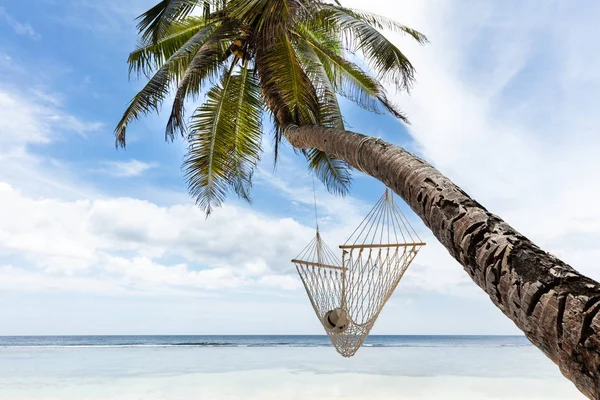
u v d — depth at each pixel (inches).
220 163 248.8
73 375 470.9
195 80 179.5
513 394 372.2
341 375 475.2
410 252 168.7
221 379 439.8
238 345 1301.7
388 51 166.4
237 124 253.4
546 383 432.1
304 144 158.7
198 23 264.8
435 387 399.9
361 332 180.9
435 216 71.5
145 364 603.5
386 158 96.0
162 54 260.7
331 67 270.5
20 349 1003.3
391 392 372.5
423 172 81.6
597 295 45.5
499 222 62.0
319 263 209.2
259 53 191.9
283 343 1485.0
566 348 45.4
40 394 350.9
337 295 197.8
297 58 211.6
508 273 54.5
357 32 168.4
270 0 141.1
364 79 253.3
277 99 186.4
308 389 382.0
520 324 51.7
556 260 52.4
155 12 185.5
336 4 200.8
